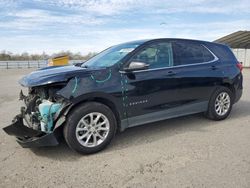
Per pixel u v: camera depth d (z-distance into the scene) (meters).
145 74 4.93
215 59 6.11
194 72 5.60
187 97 5.56
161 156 4.28
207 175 3.61
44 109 4.30
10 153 4.51
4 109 7.95
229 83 6.23
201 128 5.67
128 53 4.91
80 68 4.80
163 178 3.58
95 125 4.44
